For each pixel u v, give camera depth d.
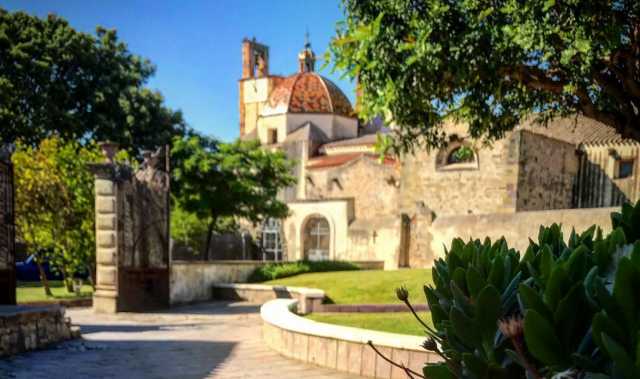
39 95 29.56
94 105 31.66
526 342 1.56
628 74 7.06
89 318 13.23
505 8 6.64
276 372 6.65
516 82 8.22
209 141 27.03
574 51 6.33
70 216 17.78
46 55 30.33
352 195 35.78
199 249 33.53
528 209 26.17
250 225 38.25
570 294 1.57
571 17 6.34
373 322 8.55
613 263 1.78
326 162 40.66
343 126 48.16
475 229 20.12
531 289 1.62
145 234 15.05
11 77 29.31
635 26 7.03
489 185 26.47
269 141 48.41
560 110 9.29
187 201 22.48
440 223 21.80
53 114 29.53
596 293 1.53
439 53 7.20
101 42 33.81
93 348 8.70
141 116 32.50
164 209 15.71
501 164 26.12
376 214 34.56
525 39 6.50
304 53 61.22
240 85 66.69
